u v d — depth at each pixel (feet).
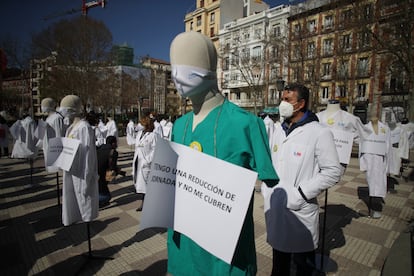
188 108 106.01
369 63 73.26
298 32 58.95
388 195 18.20
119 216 13.94
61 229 12.32
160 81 160.15
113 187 19.62
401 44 38.27
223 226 3.30
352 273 8.75
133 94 125.18
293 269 9.20
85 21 73.72
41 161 30.53
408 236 7.90
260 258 9.78
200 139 3.98
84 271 8.93
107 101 94.79
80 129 9.14
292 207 6.61
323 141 6.51
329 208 15.38
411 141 28.14
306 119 7.15
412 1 34.91
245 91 107.34
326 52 69.77
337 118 11.91
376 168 13.57
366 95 76.74
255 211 14.56
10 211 14.62
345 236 11.55
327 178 6.24
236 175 3.22
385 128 13.67
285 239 6.86
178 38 3.90
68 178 9.06
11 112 56.59
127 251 10.30
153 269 9.05
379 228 12.43
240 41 110.01
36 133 19.49
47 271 8.96
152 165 4.18
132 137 40.68
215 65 4.05
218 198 3.38
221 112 3.92
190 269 4.16
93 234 11.81
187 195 3.76
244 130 3.70
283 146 7.25
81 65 74.08
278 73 80.59
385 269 6.43
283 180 7.04
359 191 19.15
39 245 10.80
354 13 43.42
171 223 3.98
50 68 83.25
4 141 34.14
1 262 9.54
